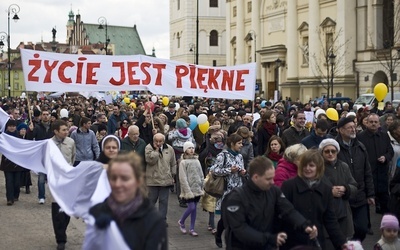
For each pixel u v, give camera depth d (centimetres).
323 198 722
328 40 5691
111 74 1444
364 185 1023
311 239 673
